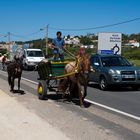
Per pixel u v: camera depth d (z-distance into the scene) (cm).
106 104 1544
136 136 972
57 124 1093
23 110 1298
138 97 1795
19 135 934
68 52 1658
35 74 3512
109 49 4341
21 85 2311
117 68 2072
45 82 1636
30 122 1094
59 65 1598
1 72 3950
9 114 1220
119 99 1711
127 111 1370
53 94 1783
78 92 1516
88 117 1226
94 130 1027
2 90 1948
